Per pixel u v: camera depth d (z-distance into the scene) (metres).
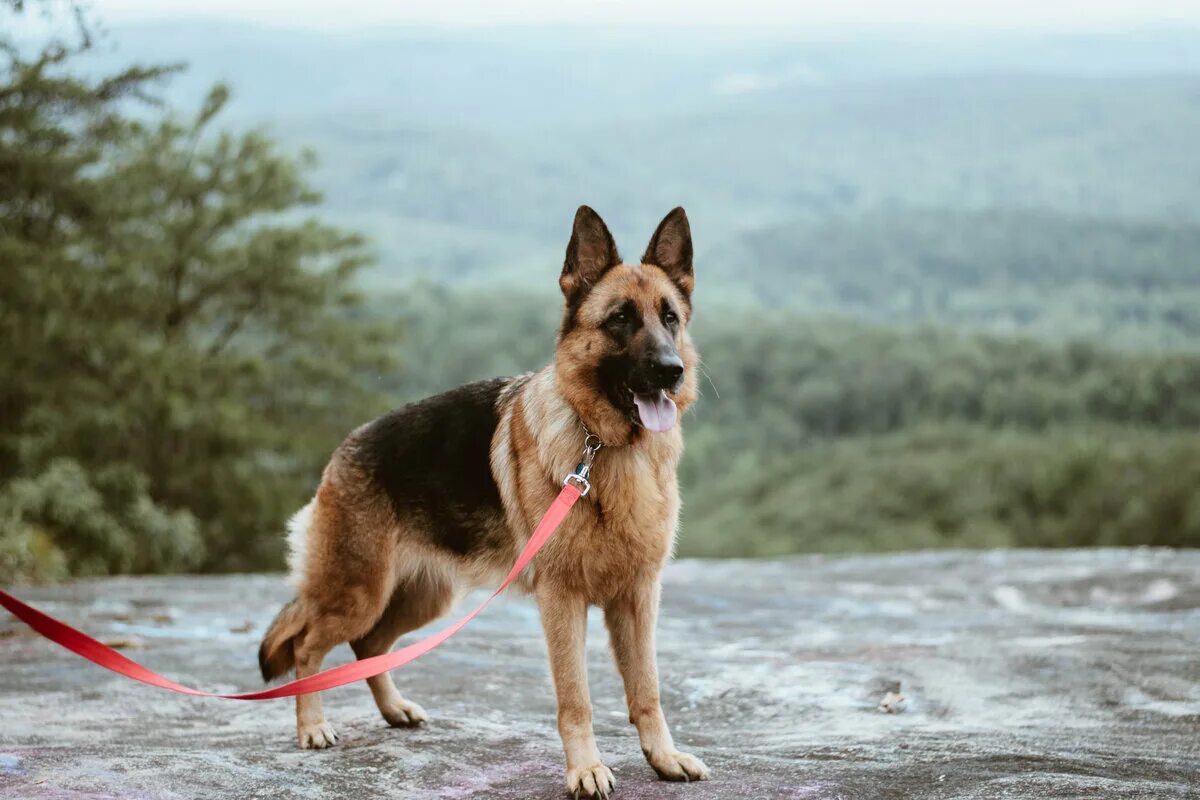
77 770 4.32
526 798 4.04
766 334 111.31
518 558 4.69
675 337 4.63
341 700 5.98
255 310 28.31
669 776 4.21
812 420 98.50
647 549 4.40
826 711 5.63
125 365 22.03
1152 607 9.75
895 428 95.38
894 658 6.99
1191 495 40.47
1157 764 4.26
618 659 4.48
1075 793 3.79
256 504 25.38
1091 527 43.41
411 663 6.95
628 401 4.41
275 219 28.33
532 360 92.06
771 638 8.37
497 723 5.32
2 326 19.23
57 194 18.38
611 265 4.70
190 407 23.47
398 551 5.19
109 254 22.53
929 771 4.17
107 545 17.50
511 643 7.84
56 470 17.53
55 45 10.16
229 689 6.32
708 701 5.96
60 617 9.04
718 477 88.56
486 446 4.97
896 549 58.09
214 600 10.58
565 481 4.37
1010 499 59.75
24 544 13.32
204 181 27.06
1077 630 8.26
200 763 4.47
